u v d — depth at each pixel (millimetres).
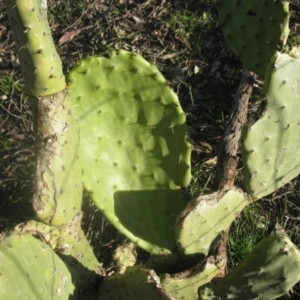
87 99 701
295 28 1232
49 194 609
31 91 583
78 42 1242
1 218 920
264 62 866
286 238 590
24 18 527
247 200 663
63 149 608
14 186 980
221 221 661
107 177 720
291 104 604
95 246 874
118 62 672
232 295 660
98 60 675
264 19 837
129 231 720
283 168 650
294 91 597
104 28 1262
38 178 607
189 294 672
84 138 707
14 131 1077
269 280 619
